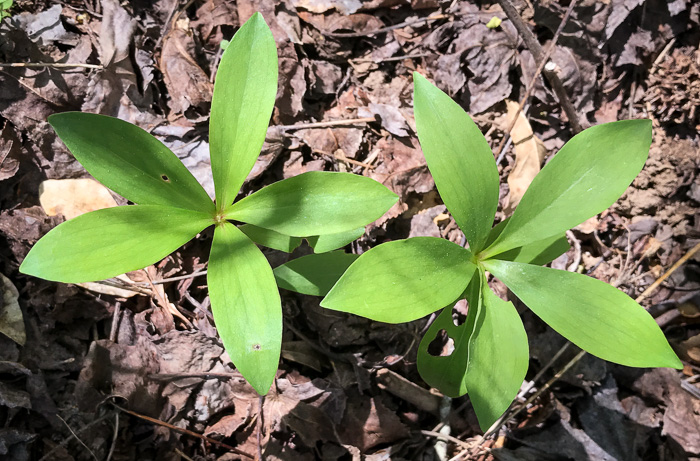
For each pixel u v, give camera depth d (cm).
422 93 26
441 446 39
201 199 27
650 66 47
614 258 44
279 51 42
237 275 26
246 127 27
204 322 37
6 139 37
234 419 37
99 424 35
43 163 38
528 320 41
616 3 45
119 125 26
